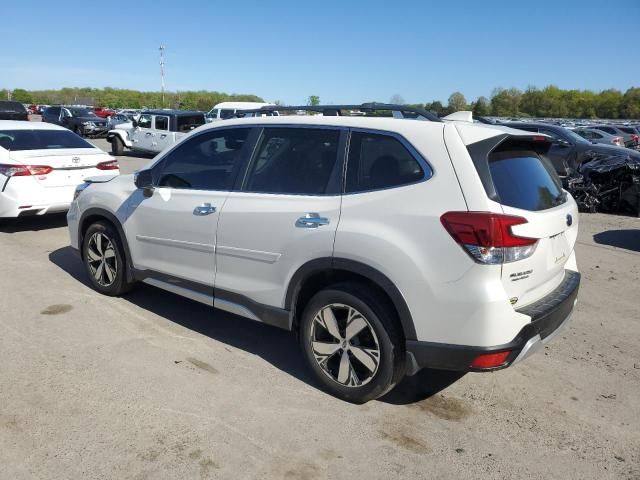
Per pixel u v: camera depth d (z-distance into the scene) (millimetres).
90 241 5258
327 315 3516
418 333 3115
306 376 3871
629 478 2902
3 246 7047
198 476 2787
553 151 13031
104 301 5148
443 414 3453
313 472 2852
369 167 3375
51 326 4535
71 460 2869
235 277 3977
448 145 3113
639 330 4926
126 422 3221
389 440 3152
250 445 3055
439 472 2893
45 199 7480
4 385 3578
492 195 2977
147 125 19906
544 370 4090
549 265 3305
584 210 11203
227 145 4156
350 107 4082
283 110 4375
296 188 3664
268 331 4648
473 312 2941
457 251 2953
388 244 3137
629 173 10719
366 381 3400
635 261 7348
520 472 2918
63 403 3393
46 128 8312
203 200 4152
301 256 3514
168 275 4492
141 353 4121
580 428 3344
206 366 3965
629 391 3807
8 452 2916
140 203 4656
